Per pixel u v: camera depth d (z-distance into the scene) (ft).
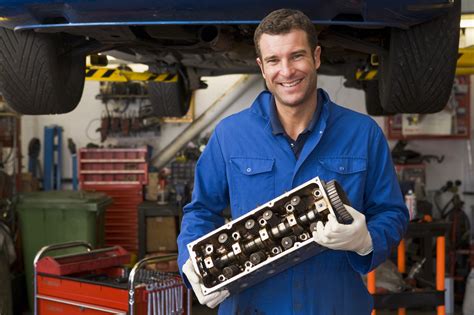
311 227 5.20
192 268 5.53
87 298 11.35
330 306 5.99
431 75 9.28
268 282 6.03
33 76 9.77
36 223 17.57
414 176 21.50
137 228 21.11
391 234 5.78
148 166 21.59
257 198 6.02
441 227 14.34
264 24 5.47
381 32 10.01
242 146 6.08
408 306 12.32
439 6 8.25
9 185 18.75
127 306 10.76
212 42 9.68
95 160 21.21
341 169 5.93
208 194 6.39
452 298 17.20
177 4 7.85
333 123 6.06
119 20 8.27
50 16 8.60
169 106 16.24
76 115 23.15
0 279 15.75
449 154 22.67
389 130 21.58
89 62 14.12
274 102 6.07
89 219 17.42
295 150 6.02
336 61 14.49
